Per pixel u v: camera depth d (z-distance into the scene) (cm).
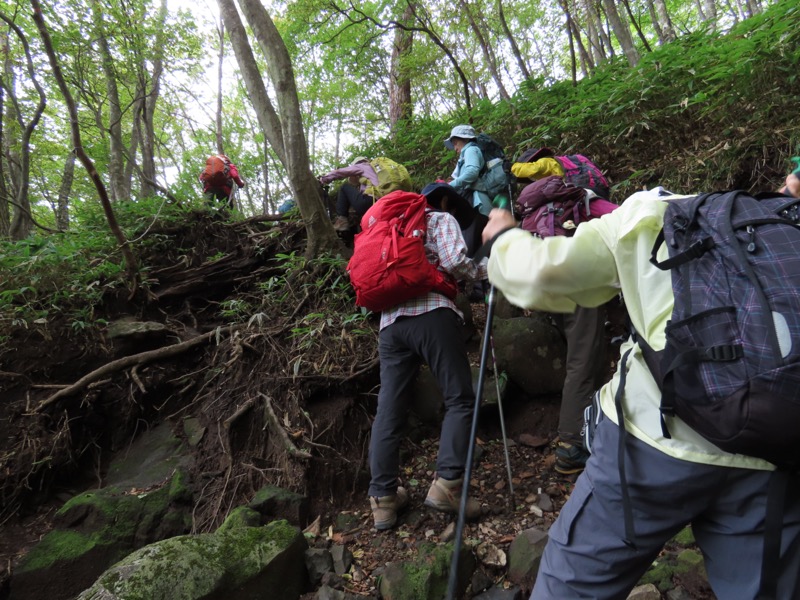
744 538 107
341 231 427
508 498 239
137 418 302
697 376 96
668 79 405
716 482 106
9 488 253
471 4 714
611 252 118
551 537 134
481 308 377
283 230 426
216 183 558
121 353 318
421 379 295
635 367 121
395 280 215
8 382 281
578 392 238
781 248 95
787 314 88
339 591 192
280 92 352
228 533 199
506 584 196
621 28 517
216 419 289
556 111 490
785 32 348
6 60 576
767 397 86
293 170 364
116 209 450
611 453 121
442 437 226
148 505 243
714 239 102
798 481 101
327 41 689
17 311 300
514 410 294
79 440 285
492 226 138
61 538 225
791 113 326
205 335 332
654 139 405
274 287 379
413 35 771
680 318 100
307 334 308
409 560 205
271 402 275
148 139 792
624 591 124
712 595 174
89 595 166
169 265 411
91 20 582
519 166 302
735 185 341
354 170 414
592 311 238
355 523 235
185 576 173
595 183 293
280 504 234
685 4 952
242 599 181
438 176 522
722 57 376
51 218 955
